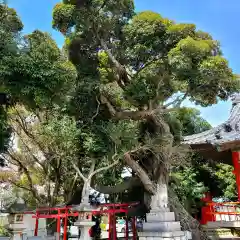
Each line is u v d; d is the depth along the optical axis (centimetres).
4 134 1195
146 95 1198
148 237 1146
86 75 1238
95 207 1135
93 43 1302
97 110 1205
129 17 1254
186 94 1116
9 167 1823
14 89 833
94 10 1174
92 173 1141
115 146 1143
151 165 1303
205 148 1230
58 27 1266
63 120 1134
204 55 982
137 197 1469
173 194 1339
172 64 986
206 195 1534
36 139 1566
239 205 1256
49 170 1694
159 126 1265
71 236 1648
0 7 949
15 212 1035
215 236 1201
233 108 1412
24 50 874
